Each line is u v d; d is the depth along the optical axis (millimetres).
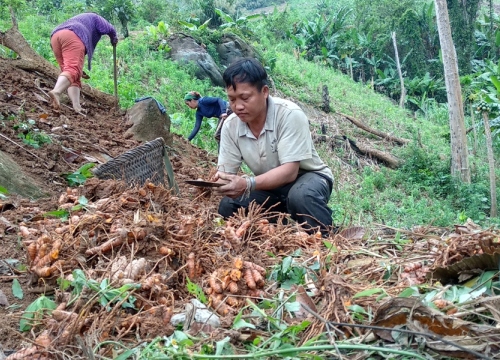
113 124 6652
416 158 13828
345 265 2668
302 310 2139
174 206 3145
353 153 14094
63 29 6230
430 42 28391
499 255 2166
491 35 27641
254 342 1906
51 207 3465
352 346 1749
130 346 1936
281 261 2689
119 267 2326
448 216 10102
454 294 2137
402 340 1812
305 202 3641
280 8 44312
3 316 2223
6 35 6922
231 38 18266
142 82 12844
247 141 3766
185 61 15648
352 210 9922
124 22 17156
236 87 3400
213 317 2121
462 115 13312
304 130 3688
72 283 2209
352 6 35219
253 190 3516
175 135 7918
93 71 11484
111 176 3756
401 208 10586
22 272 2631
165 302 2236
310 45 27281
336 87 21359
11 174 3863
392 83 26266
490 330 1783
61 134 5371
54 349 1857
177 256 2594
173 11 22734
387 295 2193
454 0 26797
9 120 4934
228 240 2674
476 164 15125
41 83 6574
